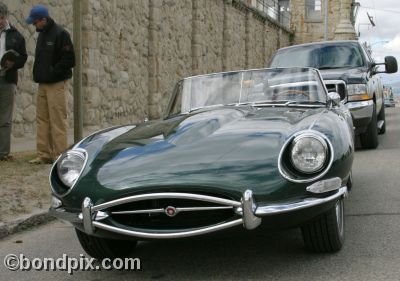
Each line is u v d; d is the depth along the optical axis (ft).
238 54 84.38
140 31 50.16
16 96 34.12
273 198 11.91
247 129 13.73
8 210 19.62
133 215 12.40
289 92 17.34
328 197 12.39
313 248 14.16
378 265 13.44
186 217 12.17
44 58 25.77
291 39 129.39
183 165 12.39
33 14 25.45
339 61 34.17
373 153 32.04
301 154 12.37
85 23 39.70
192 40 64.59
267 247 15.25
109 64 43.75
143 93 51.29
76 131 26.37
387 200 20.38
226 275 13.29
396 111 88.28
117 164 12.94
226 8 76.74
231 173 12.09
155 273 13.76
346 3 124.16
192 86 18.26
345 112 18.12
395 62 34.86
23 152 29.48
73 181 13.16
